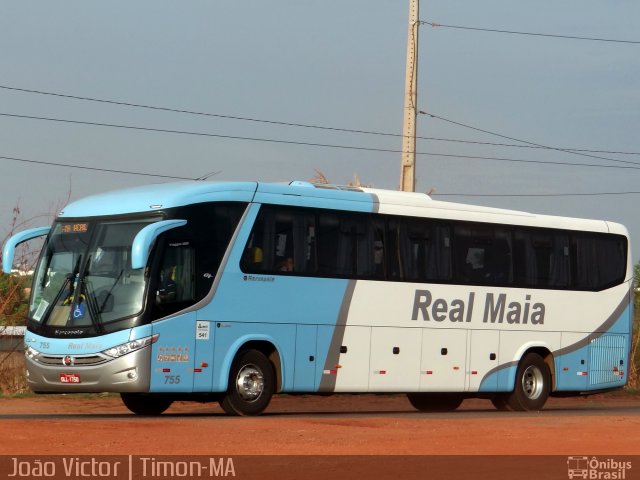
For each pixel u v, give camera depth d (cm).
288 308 3481
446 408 4344
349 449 2353
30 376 3325
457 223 3959
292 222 3516
